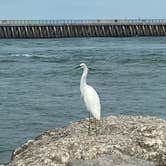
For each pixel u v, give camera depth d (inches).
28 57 3208.7
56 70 2380.7
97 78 2063.2
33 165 542.3
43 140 629.3
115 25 6259.8
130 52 3663.9
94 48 4345.5
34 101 1501.0
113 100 1515.7
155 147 567.8
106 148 553.9
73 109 1364.4
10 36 5836.6
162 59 2935.5
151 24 6363.2
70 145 565.9
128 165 526.0
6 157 877.8
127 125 631.2
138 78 2052.2
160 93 1657.2
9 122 1181.1
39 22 5930.1
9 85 1871.3
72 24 6082.7
